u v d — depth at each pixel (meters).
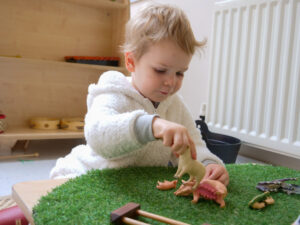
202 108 1.66
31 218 0.47
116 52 1.86
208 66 1.73
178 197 0.55
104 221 0.43
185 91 1.91
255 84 1.42
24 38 1.66
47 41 1.72
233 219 0.47
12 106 1.66
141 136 0.57
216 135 1.52
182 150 0.50
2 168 1.32
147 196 0.54
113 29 1.88
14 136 1.43
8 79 1.63
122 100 0.77
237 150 1.35
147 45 0.67
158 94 0.71
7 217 0.73
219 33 1.57
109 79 0.79
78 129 1.60
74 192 0.53
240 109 1.48
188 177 0.66
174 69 0.67
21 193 0.54
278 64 1.32
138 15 0.73
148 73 0.69
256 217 0.48
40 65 1.70
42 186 0.58
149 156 0.81
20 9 1.63
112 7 1.79
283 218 0.48
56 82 1.76
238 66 1.50
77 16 1.78
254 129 1.44
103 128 0.63
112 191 0.55
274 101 1.35
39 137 1.48
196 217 0.47
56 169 0.86
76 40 1.80
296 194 0.61
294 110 1.27
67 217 0.44
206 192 0.53
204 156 0.76
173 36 0.66
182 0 1.92
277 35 1.31
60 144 1.78
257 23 1.39
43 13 1.69
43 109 1.74
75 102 1.83
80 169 0.82
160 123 0.54
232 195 0.58
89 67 1.69
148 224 0.40
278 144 1.33
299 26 1.24
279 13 1.30
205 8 1.75
